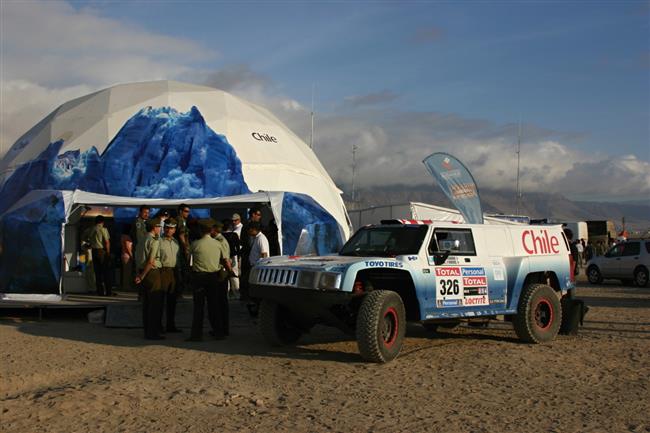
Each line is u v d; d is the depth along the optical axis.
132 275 14.13
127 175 16.70
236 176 17.73
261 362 7.52
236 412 5.30
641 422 5.12
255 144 18.97
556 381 6.60
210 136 18.09
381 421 5.07
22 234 12.00
